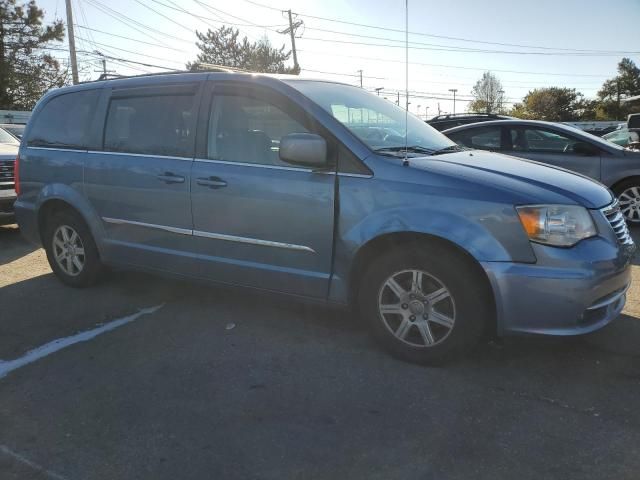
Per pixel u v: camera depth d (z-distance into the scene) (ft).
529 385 10.80
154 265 15.07
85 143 16.06
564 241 10.24
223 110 13.56
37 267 20.12
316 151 11.46
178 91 14.38
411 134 13.82
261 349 12.69
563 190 10.81
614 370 11.30
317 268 12.32
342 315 14.65
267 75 13.29
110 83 15.90
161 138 14.48
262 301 15.80
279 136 12.73
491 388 10.71
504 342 12.47
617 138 46.32
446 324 11.18
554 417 9.69
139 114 14.99
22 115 88.94
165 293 16.69
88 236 16.44
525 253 10.26
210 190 13.34
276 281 12.94
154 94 14.80
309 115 12.36
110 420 9.93
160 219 14.44
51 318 14.84
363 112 13.53
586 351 12.14
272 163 12.72
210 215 13.47
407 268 11.34
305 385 11.02
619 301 11.57
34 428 9.73
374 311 11.95
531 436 9.16
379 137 12.64
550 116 276.62
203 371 11.69
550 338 10.50
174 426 9.70
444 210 10.76
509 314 10.51
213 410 10.19
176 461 8.74
